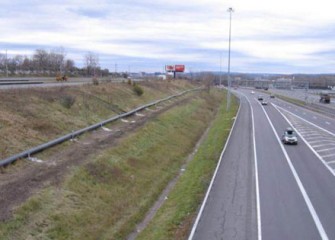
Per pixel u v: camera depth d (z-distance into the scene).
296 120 67.88
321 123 64.75
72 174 24.88
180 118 56.44
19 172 23.97
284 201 24.67
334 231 20.02
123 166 30.14
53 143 29.72
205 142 45.97
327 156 38.28
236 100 114.00
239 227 20.52
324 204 24.19
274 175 30.92
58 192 22.30
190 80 164.25
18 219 18.53
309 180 29.61
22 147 27.33
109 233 20.92
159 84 95.56
